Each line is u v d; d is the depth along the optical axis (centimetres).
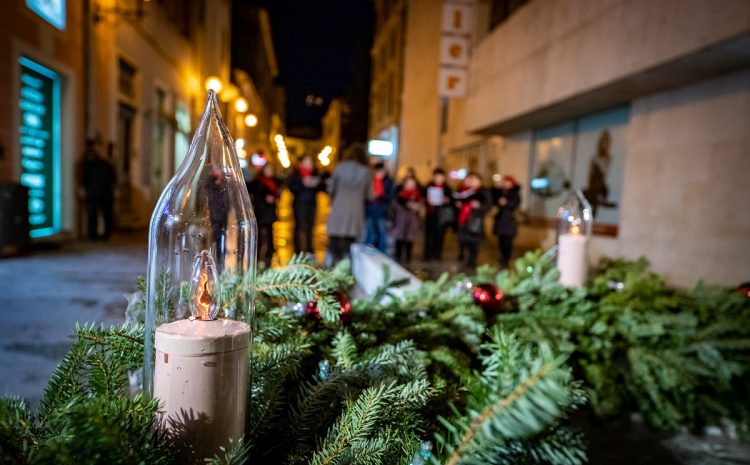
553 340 271
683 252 872
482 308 278
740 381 320
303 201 1000
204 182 119
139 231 1370
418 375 148
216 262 118
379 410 116
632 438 315
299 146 10294
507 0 1452
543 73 1157
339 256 847
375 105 4506
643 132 1005
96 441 81
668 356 307
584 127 1283
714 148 823
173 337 95
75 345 127
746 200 759
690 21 720
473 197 1029
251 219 122
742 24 636
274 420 132
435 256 1144
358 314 222
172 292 113
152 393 104
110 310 515
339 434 111
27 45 882
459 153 2261
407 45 3047
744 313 319
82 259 839
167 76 1756
